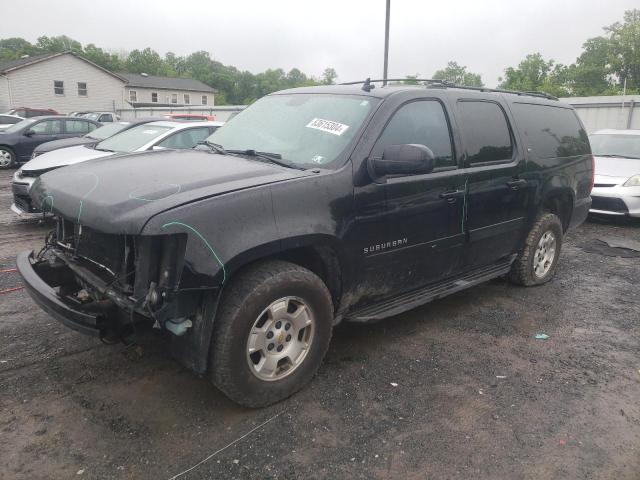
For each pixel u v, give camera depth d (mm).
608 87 54219
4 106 39594
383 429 3000
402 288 3953
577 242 7727
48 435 2840
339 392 3363
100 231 2756
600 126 19500
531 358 3939
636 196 8516
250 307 2875
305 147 3598
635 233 8336
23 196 7375
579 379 3641
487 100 4637
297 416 3086
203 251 2666
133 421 2984
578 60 56562
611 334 4414
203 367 2834
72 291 3619
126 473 2580
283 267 3039
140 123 9469
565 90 51062
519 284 5496
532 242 5203
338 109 3801
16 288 5012
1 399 3148
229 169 3262
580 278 5934
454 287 4387
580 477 2662
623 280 5895
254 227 2852
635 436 3014
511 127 4789
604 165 9234
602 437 2994
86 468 2604
